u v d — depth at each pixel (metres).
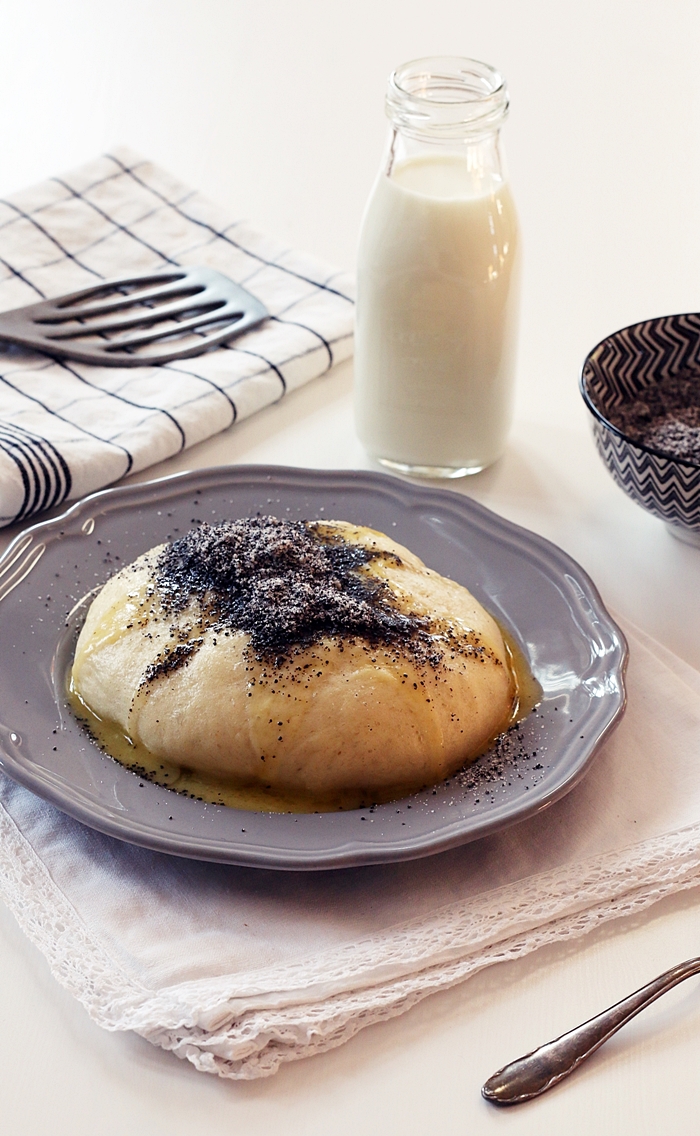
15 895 0.61
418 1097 0.57
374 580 0.67
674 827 0.63
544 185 1.02
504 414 0.77
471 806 0.62
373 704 0.63
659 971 0.60
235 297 0.86
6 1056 0.58
